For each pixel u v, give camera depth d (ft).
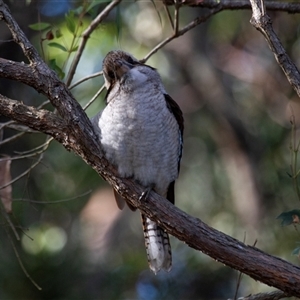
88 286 38.01
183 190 43.47
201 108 47.03
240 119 45.98
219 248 21.44
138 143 24.91
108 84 26.20
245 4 28.40
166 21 46.24
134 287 40.11
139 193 22.68
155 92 25.46
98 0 27.86
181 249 41.93
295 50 42.86
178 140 26.71
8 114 21.63
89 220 41.93
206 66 47.80
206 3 28.25
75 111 21.81
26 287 34.81
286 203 41.11
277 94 45.09
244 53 47.60
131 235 43.39
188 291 40.81
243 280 39.52
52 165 39.91
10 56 38.42
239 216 42.60
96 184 41.88
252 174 43.57
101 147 23.82
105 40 41.88
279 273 20.86
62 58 40.47
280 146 42.78
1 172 27.07
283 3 28.78
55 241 39.29
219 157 45.11
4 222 28.63
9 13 21.86
